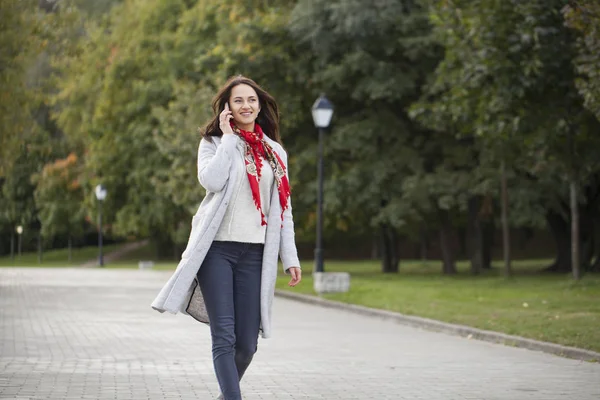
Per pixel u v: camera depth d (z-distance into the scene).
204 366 12.56
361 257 84.56
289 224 7.65
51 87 31.75
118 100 63.97
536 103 29.59
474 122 31.22
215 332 7.27
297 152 43.97
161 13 63.22
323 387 10.80
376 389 10.66
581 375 11.95
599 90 22.80
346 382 11.23
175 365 12.66
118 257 86.25
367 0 39.75
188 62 54.78
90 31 68.31
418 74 41.53
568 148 30.67
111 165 66.56
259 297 7.46
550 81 28.55
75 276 46.09
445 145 41.56
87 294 30.44
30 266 74.75
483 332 16.69
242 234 7.36
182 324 19.36
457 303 22.92
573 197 31.23
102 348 14.79
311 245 84.56
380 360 13.52
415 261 71.56
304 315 22.67
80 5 72.06
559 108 29.45
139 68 63.78
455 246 77.31
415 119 40.62
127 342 15.75
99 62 66.56
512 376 11.83
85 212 76.12
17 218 85.25
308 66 42.62
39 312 22.55
